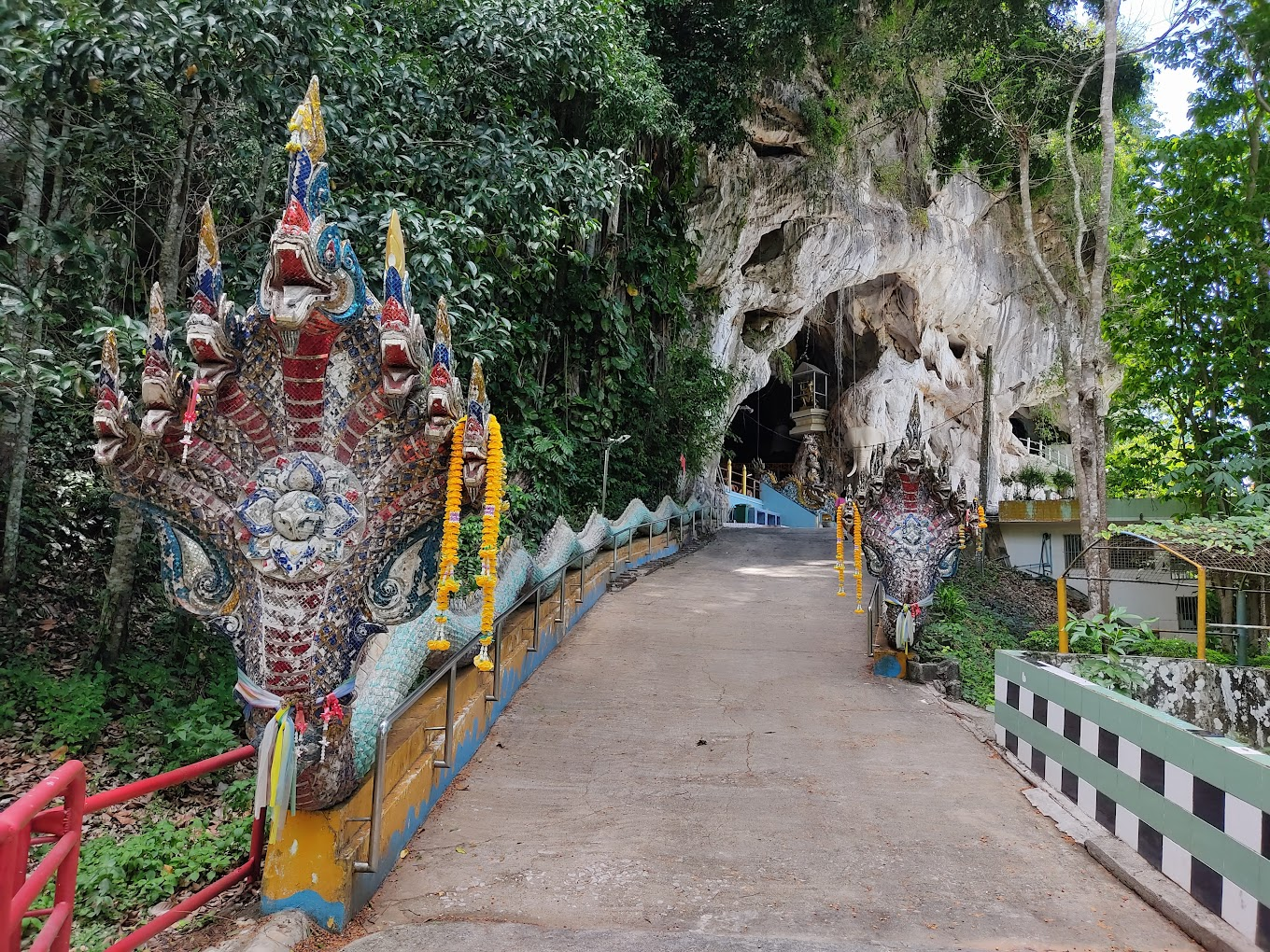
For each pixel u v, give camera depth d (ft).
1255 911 11.23
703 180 60.49
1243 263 33.71
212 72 18.12
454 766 17.79
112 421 10.10
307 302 10.28
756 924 12.24
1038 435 116.37
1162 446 38.55
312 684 11.07
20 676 18.90
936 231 79.00
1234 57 34.71
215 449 11.09
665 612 35.35
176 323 18.62
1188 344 35.78
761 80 58.59
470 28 25.52
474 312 24.18
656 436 55.52
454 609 19.06
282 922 11.37
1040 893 13.42
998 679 21.25
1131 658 22.38
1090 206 65.77
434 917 12.35
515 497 38.42
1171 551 24.09
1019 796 17.75
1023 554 53.42
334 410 11.34
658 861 14.33
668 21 53.42
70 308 20.75
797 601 38.47
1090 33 51.72
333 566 11.12
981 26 45.01
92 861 14.20
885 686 25.94
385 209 21.77
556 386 48.11
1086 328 34.91
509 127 28.14
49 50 17.04
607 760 19.36
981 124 52.95
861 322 93.45
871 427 93.45
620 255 53.06
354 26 23.85
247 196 23.03
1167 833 13.47
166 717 19.33
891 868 14.23
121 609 21.04
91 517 27.14
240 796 17.11
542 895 13.04
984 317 90.07
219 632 11.53
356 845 12.46
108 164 22.24
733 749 20.18
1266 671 22.34
